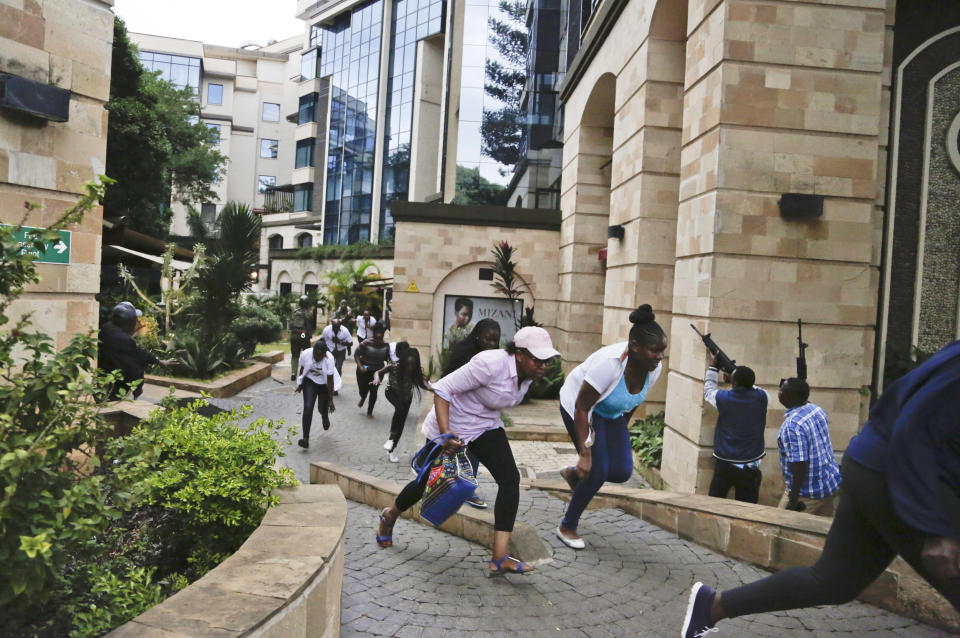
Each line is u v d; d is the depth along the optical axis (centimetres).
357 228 4791
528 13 3472
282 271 4644
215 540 355
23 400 239
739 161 741
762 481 747
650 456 948
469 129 3534
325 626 277
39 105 484
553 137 3253
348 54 5019
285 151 6378
